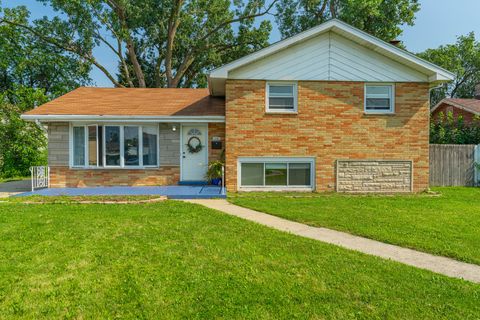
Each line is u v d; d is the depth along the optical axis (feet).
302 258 15.65
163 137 41.52
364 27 83.71
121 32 85.81
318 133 38.50
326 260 15.43
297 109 38.32
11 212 25.61
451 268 14.89
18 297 11.71
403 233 20.29
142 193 34.88
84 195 33.76
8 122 63.05
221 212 26.32
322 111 38.45
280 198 34.09
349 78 38.47
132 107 42.98
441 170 45.85
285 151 38.37
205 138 41.98
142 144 41.19
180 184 41.34
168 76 95.76
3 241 18.07
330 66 38.40
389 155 38.70
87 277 13.38
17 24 77.66
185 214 25.22
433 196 35.73
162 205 29.19
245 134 38.22
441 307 10.99
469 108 69.77
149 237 18.85
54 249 16.75
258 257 15.69
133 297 11.71
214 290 12.21
